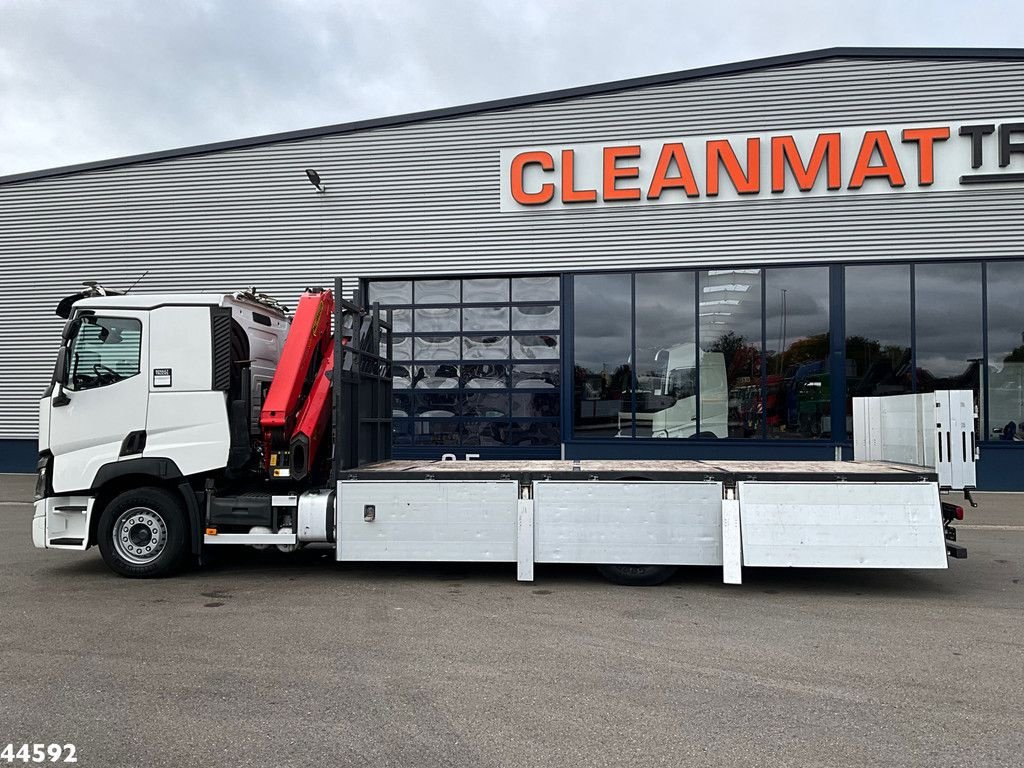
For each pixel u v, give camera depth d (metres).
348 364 7.73
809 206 14.01
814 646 5.26
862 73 13.88
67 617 5.93
